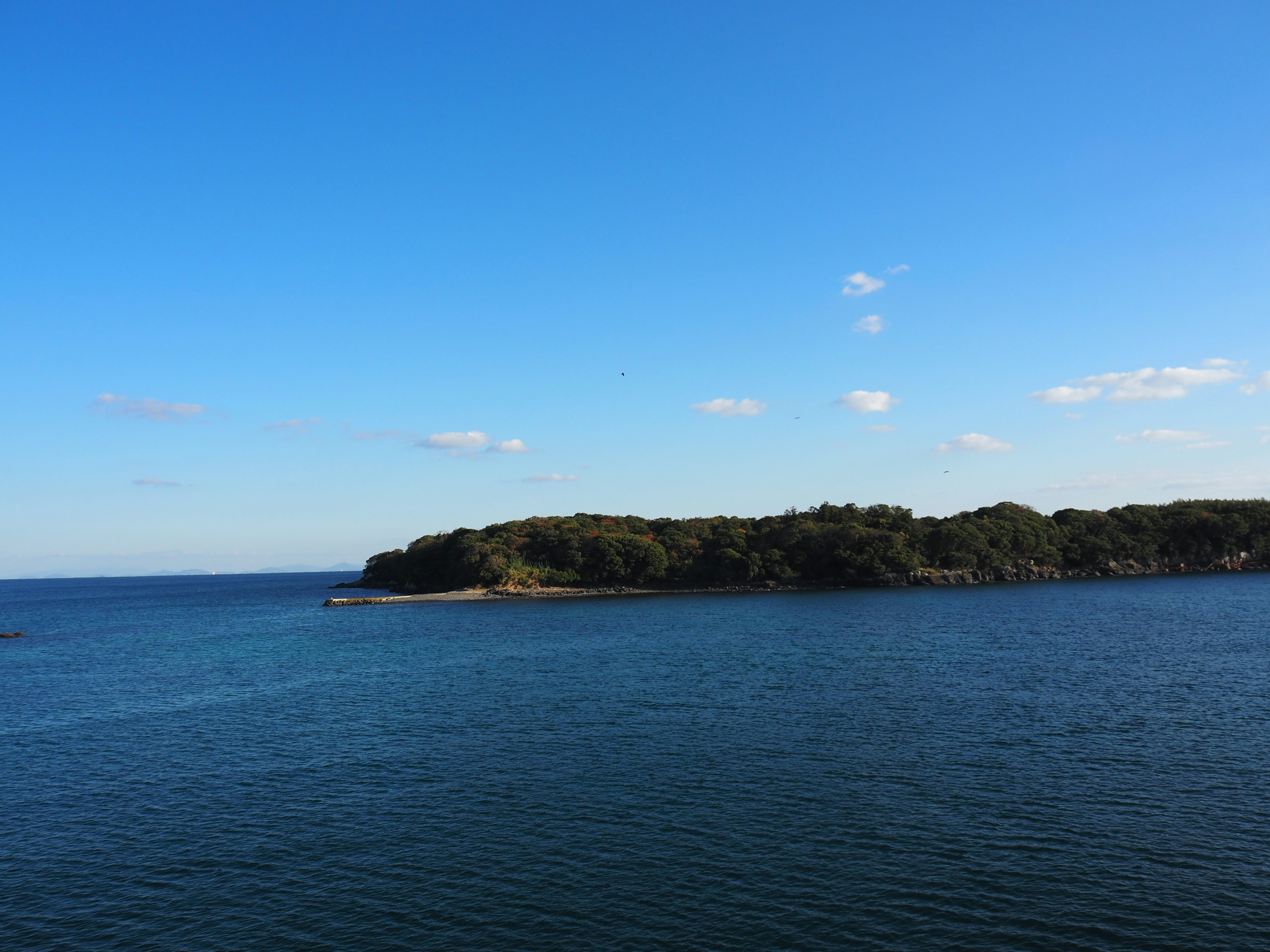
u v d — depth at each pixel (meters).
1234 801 30.23
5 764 41.44
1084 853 25.91
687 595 166.00
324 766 38.75
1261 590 135.88
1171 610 103.75
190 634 116.69
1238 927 21.20
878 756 37.09
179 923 23.36
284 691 60.88
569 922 22.52
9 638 119.81
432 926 22.61
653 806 31.27
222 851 28.53
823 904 22.98
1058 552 190.62
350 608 160.75
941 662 64.12
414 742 42.69
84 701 60.00
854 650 72.88
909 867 25.22
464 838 28.83
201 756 41.66
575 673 64.12
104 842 29.80
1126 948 20.31
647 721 45.50
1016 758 36.25
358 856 27.62
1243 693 49.06
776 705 48.66
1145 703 46.69
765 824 29.09
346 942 21.89
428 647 87.06
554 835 28.72
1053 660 63.44
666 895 23.84
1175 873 24.41
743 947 20.88
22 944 22.34
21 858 28.44
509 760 38.31
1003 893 23.38
